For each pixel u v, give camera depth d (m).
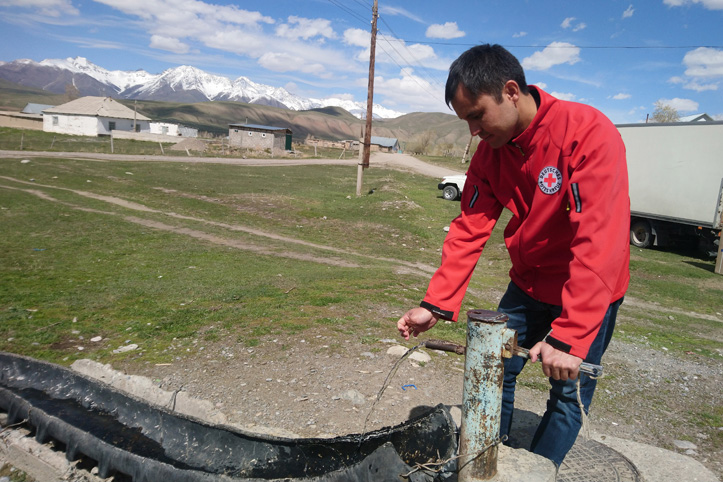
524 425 3.28
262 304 6.02
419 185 29.55
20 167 24.05
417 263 13.03
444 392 3.73
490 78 1.85
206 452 2.73
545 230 2.07
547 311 2.35
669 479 2.81
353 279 8.24
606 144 1.81
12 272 7.41
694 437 3.48
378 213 18.94
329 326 5.14
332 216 18.23
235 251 10.91
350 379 3.86
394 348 4.51
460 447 1.90
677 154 15.14
